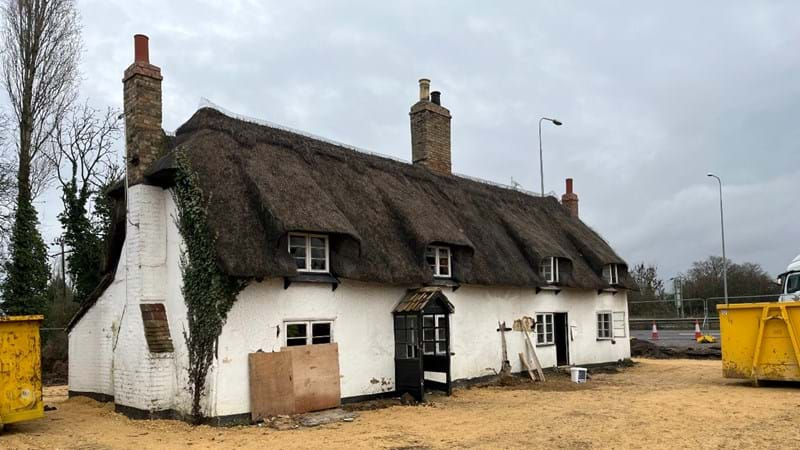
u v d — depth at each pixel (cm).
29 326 1109
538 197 2611
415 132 2177
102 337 1477
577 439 1002
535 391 1673
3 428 1112
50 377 2217
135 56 1355
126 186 1351
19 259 2320
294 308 1305
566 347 2209
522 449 934
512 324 1955
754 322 1641
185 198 1258
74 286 2959
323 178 1518
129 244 1329
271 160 1405
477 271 1747
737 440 977
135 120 1330
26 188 2455
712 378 1869
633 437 1011
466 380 1739
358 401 1416
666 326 4200
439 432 1078
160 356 1238
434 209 1758
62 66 2678
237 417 1177
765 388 1591
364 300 1465
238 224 1213
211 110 1436
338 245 1383
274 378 1228
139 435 1078
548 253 2041
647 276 6088
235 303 1204
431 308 1576
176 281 1277
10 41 2555
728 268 5819
